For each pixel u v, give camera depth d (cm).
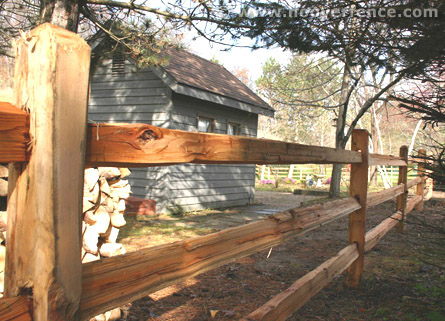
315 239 634
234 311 318
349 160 348
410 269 456
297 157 246
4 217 231
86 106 112
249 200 1218
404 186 669
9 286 108
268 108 1198
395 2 352
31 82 104
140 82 934
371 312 325
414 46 316
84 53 110
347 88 1219
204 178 1022
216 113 1056
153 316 304
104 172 296
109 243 315
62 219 105
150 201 868
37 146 102
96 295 120
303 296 247
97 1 555
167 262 149
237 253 194
